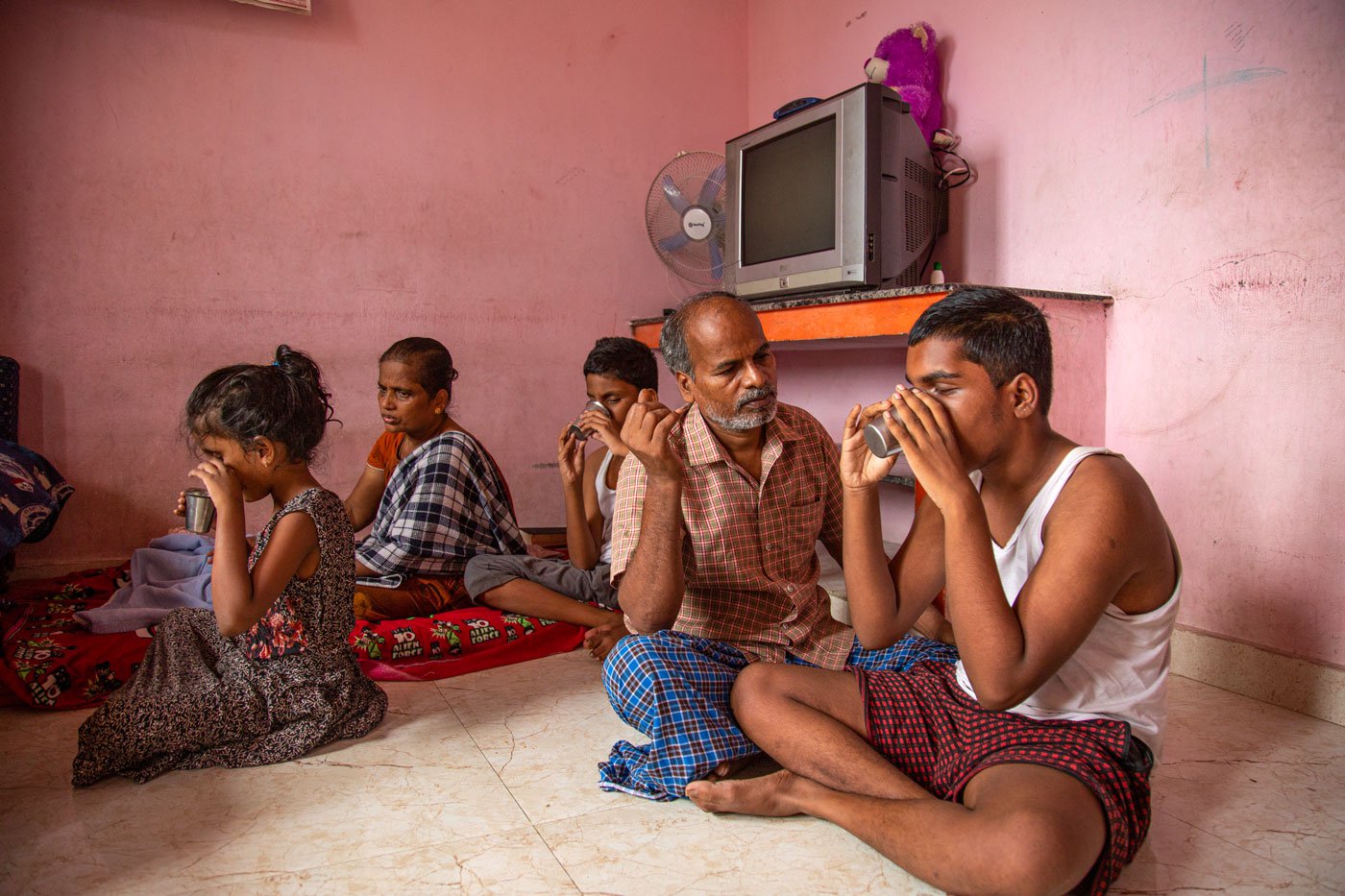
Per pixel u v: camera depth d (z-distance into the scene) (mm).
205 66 3240
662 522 1496
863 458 1399
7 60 2980
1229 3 2178
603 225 3949
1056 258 2682
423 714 1978
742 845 1405
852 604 1456
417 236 3604
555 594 2422
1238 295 2176
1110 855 1152
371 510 2855
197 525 1785
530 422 3857
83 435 3146
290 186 3389
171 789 1601
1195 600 2301
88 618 2186
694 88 4117
